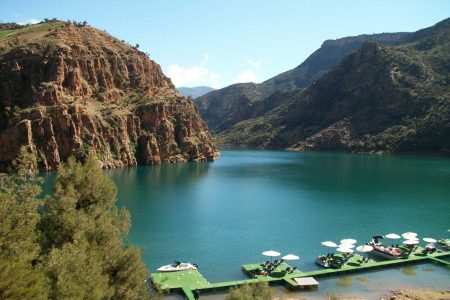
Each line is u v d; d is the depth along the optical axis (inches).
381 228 3179.1
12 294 808.9
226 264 2343.8
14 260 908.6
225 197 4505.4
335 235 2972.4
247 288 1362.0
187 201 4244.6
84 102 7844.5
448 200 4318.4
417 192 4837.6
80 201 1464.1
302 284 1994.3
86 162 1576.0
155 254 2503.7
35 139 6579.7
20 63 7746.1
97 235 1332.4
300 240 2839.6
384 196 4579.2
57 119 6815.9
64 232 1259.2
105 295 1100.5
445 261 2367.1
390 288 2032.5
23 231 1017.5
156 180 5851.4
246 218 3484.3
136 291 1268.5
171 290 1948.8
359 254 2522.1
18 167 1291.8
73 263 1021.8
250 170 7367.1
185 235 2930.6
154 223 3272.6
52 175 5831.7
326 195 4660.4
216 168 7721.5
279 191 4950.8
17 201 1123.9
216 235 2945.4
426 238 2691.9
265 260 2418.8
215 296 1911.9
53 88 7268.7
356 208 3922.2
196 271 2169.0
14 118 6697.8
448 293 1972.2
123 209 1592.0
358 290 2004.2
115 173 6643.7
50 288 930.7
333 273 2183.8
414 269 2295.8
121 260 1280.8
